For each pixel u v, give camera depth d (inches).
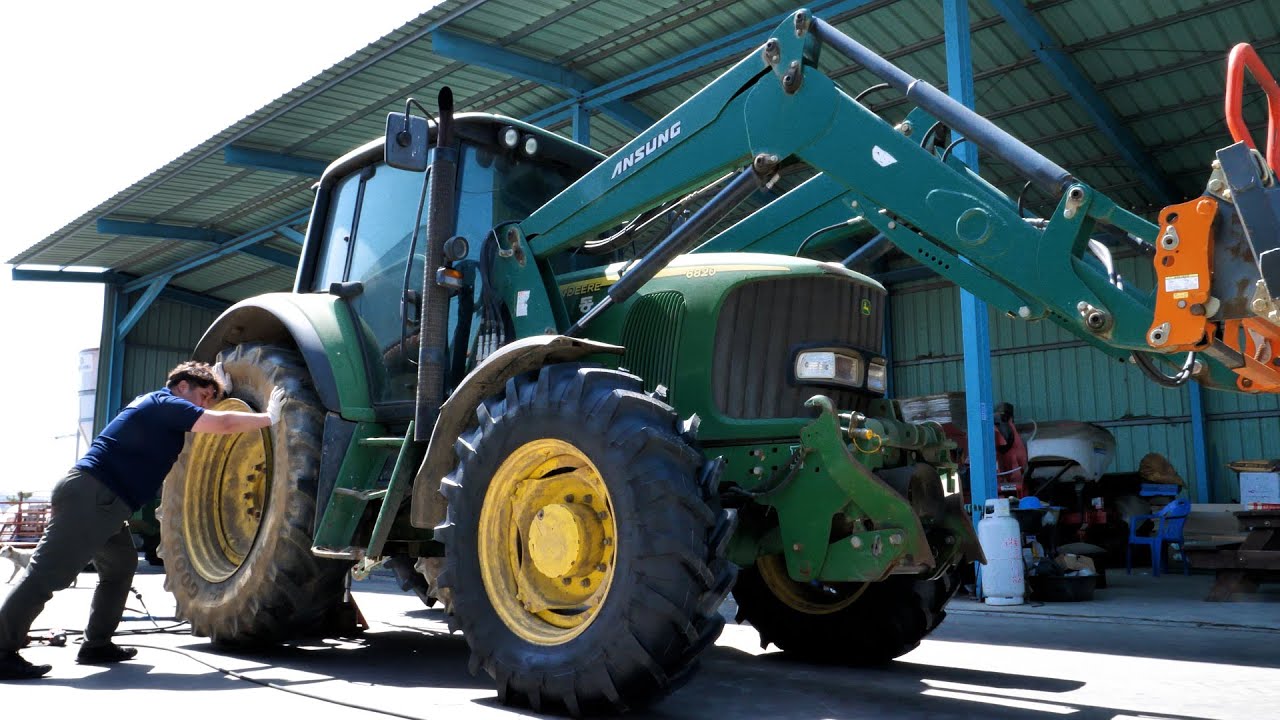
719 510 107.1
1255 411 553.3
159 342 800.9
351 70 430.6
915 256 129.0
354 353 152.3
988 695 124.8
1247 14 390.6
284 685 123.7
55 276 730.2
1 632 127.2
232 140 500.1
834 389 138.7
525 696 109.2
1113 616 238.8
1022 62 432.8
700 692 125.3
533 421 112.9
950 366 646.5
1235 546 308.2
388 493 130.6
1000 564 281.3
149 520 456.4
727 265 136.5
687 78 439.5
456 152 149.1
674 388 133.6
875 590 148.6
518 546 116.9
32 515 521.0
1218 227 87.4
